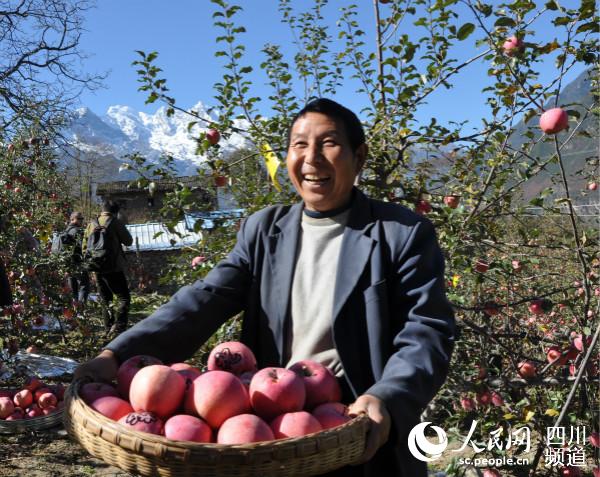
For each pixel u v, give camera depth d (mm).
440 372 1449
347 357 1556
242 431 1295
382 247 1594
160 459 1168
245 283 1772
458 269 3496
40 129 9305
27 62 13836
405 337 1490
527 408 3133
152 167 3783
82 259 7461
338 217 1688
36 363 5871
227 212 3828
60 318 7133
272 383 1404
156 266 14477
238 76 3822
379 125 3461
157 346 1649
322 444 1188
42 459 4059
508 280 3701
